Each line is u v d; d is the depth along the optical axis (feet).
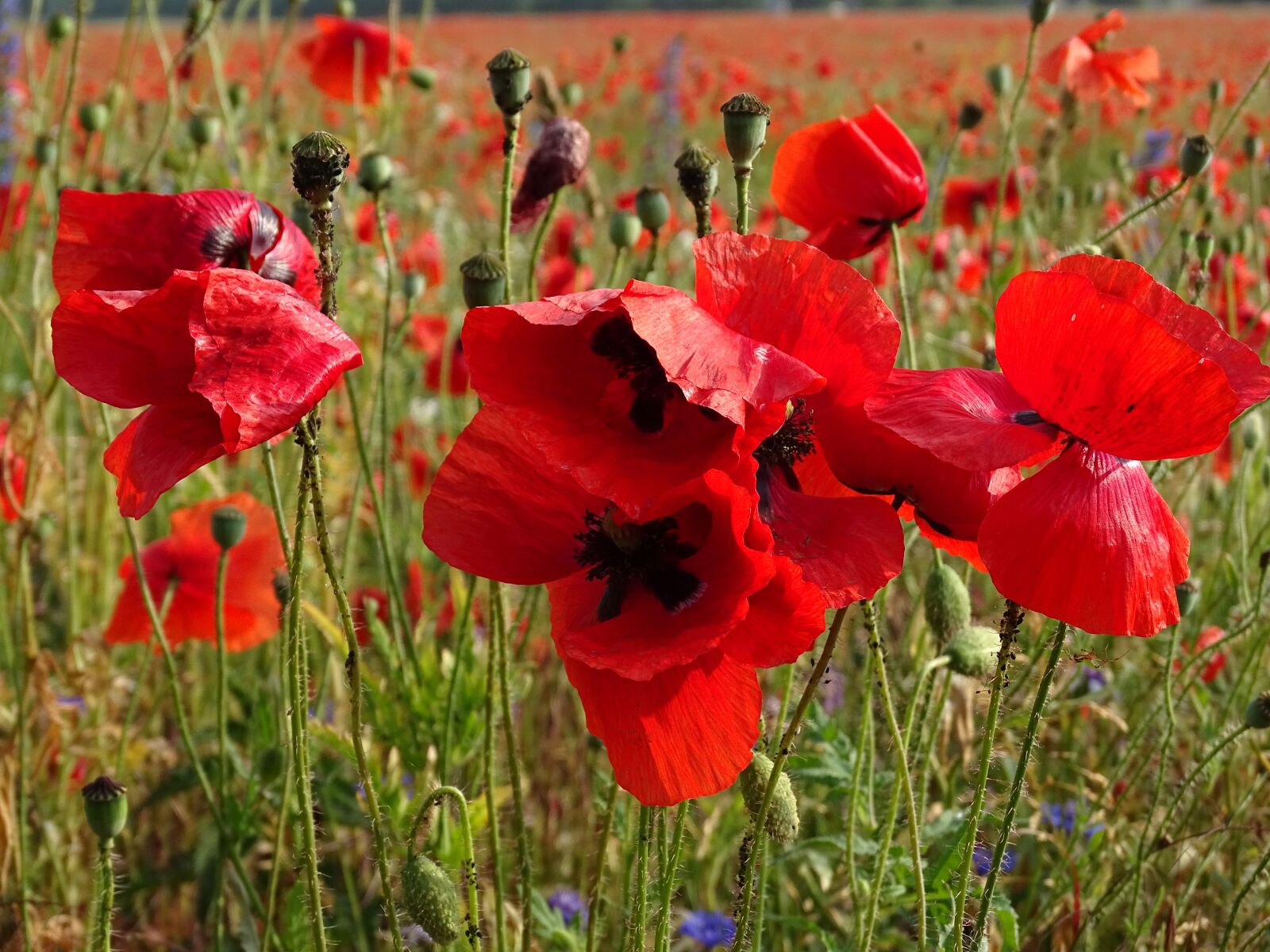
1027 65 2.59
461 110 8.93
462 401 3.62
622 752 1.61
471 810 2.16
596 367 1.62
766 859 1.96
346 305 3.31
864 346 1.61
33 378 2.57
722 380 1.54
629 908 1.98
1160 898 2.12
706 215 1.89
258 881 2.48
